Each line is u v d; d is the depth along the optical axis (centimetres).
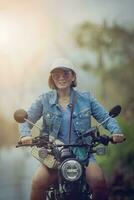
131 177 1078
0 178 1152
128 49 1334
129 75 1324
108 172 1075
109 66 1332
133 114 1186
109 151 1073
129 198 1069
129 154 1077
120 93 1319
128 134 1088
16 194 1027
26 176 1166
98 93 1325
